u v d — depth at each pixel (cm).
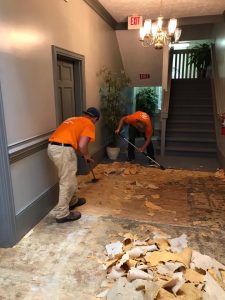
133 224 253
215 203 301
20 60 220
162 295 154
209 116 582
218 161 479
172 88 671
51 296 165
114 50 548
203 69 736
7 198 207
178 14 482
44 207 269
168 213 277
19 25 216
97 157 457
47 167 276
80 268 190
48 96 274
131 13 476
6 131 204
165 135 538
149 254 196
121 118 473
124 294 155
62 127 250
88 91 399
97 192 333
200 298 154
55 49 280
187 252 198
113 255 201
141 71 642
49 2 266
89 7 386
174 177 392
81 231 240
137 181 373
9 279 179
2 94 196
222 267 186
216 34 590
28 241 224
